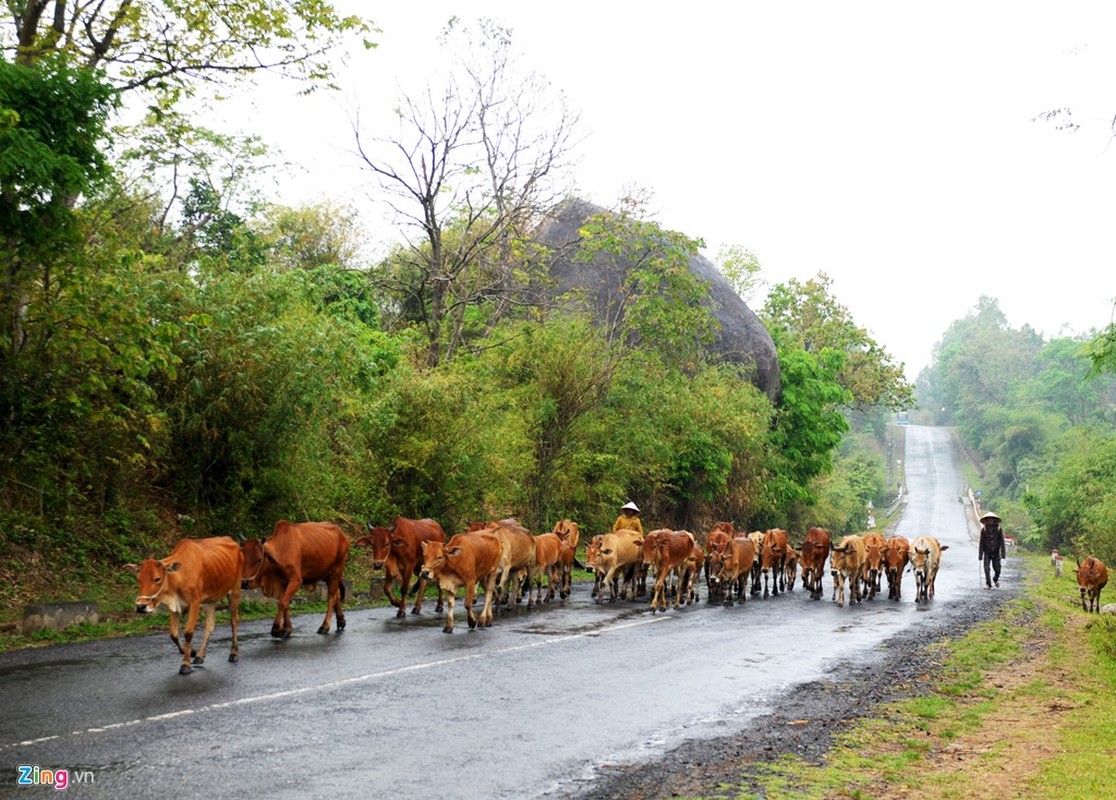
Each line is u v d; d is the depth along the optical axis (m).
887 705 10.35
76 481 16.28
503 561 15.58
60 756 7.10
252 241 24.81
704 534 35.25
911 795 7.24
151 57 16.30
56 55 13.54
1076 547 45.22
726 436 34.38
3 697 8.76
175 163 19.64
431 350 26.86
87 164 12.52
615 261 36.72
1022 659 13.92
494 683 10.34
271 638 12.61
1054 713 10.34
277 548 12.71
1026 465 92.25
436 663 11.33
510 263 32.59
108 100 12.38
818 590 21.56
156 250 19.59
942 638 15.52
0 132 10.79
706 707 9.80
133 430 15.86
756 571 22.08
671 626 15.57
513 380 26.98
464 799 6.62
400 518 15.57
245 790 6.58
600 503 28.62
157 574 9.82
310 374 16.88
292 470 17.61
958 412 139.62
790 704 10.17
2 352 14.23
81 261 13.12
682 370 36.03
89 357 13.47
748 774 7.59
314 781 6.82
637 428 29.61
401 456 20.42
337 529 13.65
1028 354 150.00
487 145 28.27
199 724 8.13
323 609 15.77
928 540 21.72
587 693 10.09
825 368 47.84
